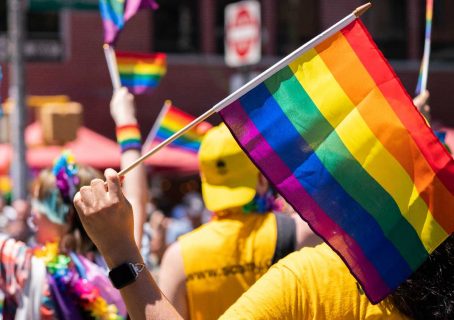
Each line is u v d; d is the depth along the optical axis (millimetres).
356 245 4129
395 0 34750
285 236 6188
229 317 3928
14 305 5906
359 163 4223
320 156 4223
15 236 11391
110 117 30844
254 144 4188
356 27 4262
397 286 4051
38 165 23031
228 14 18922
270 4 33062
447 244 4203
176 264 6168
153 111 31891
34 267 5859
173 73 32094
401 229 4176
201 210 25703
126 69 7527
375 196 4195
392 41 34719
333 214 4176
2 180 22672
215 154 6363
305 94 4254
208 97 32531
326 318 3996
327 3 33312
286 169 4199
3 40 29500
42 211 6145
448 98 34875
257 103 4195
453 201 4188
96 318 5820
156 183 32062
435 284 4105
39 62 30297
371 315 4035
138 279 3779
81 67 30656
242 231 6184
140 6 7141
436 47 34969
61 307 5801
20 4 19031
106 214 3770
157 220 14148
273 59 33000
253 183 6324
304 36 33438
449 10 35031
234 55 18797
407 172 4207
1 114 9211
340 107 4250
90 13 30656
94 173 6273
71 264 5926
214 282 6137
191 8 32562
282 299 3955
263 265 6156
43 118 18250
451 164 4184
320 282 4016
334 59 4270
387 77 4238
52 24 30531
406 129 4211
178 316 3777
